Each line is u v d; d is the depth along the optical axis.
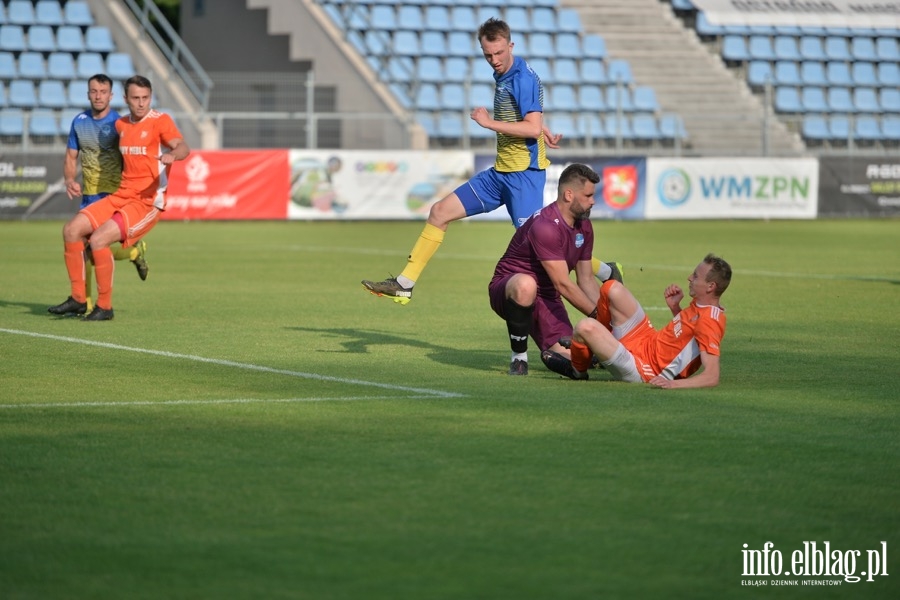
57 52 58.00
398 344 18.52
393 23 62.66
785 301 25.16
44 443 11.39
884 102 66.69
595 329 14.65
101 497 9.55
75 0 61.75
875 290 27.39
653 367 14.94
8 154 47.66
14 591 7.56
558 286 15.26
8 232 43.25
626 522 9.02
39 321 20.77
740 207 55.31
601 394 14.19
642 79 64.56
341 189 50.75
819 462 10.92
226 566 8.00
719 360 15.72
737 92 65.38
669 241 43.16
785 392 14.49
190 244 40.00
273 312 22.52
